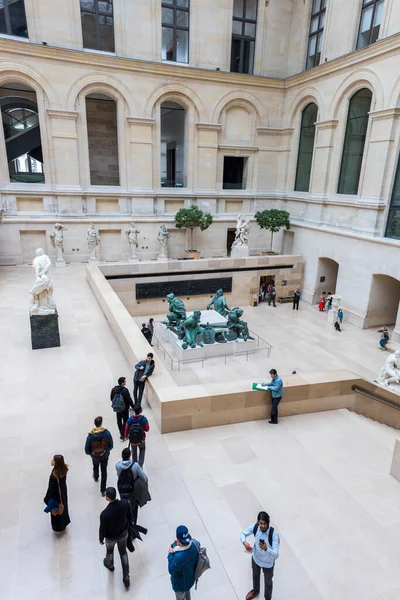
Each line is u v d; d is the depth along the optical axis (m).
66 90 19.20
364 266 18.12
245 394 7.98
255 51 22.47
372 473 6.72
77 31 18.94
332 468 6.80
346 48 18.55
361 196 18.23
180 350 14.70
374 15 17.27
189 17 20.81
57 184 20.33
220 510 5.70
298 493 6.13
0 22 17.98
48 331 10.79
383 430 8.27
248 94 22.50
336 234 19.67
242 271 21.38
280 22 22.41
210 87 21.64
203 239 23.69
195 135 22.23
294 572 4.77
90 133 24.02
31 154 27.50
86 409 8.12
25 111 28.16
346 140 19.53
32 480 6.14
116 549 5.01
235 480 6.36
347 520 5.63
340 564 4.91
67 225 20.80
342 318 18.80
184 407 7.54
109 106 23.95
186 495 5.97
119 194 21.45
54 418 7.78
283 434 7.78
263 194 24.58
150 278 19.59
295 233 23.16
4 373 9.48
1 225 19.80
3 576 4.61
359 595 4.53
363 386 9.09
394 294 18.52
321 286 21.98
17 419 7.71
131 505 4.96
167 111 29.30
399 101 16.09
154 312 20.11
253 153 23.86
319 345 16.53
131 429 6.04
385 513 5.80
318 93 20.47
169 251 23.28
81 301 14.98
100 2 19.25
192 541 3.92
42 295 10.66
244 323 15.80
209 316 17.28
